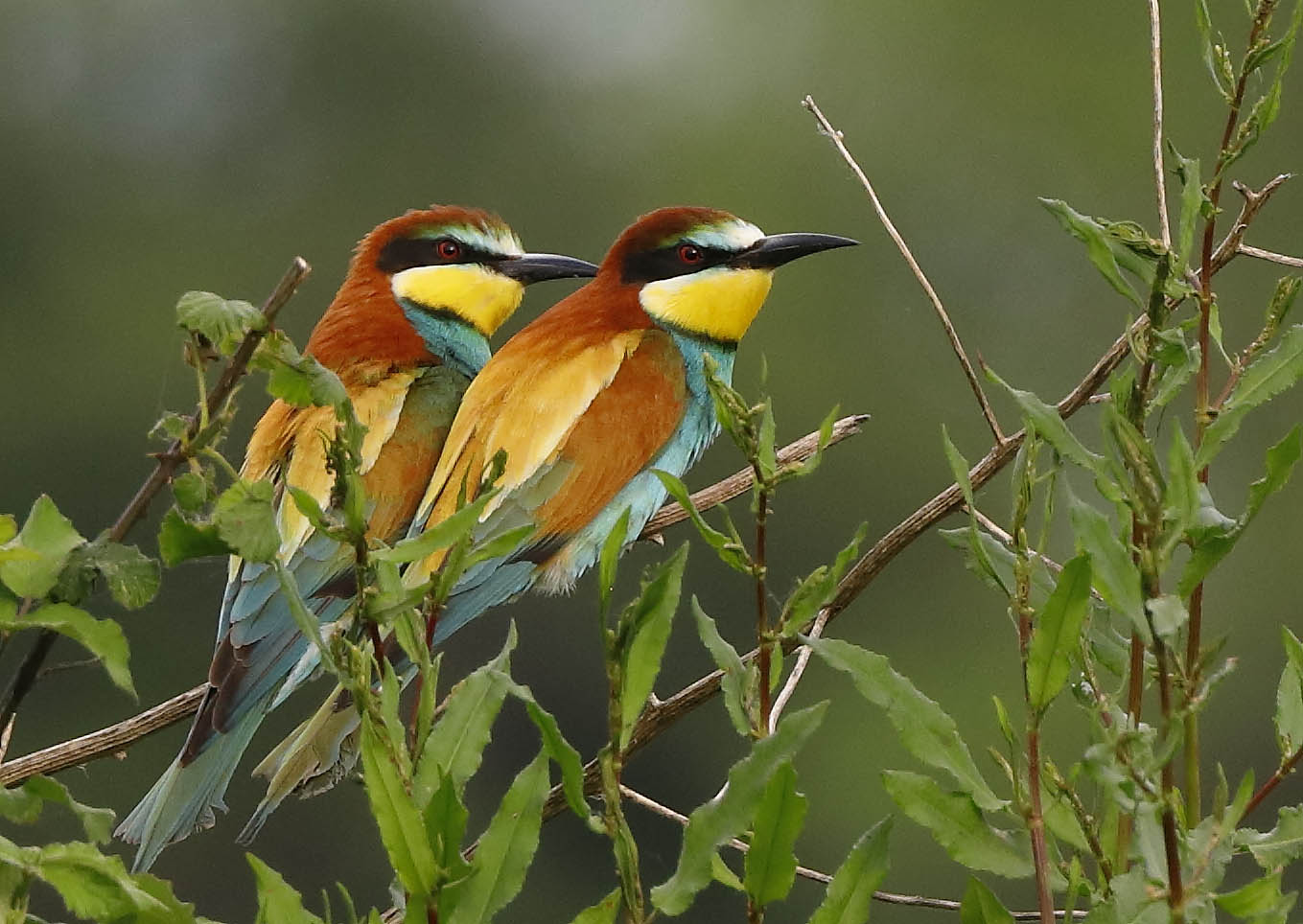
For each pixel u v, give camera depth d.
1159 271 3.70
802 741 3.35
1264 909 3.42
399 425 8.14
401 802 3.26
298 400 3.34
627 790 5.34
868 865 3.46
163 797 6.88
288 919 3.29
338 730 6.58
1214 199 3.96
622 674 3.29
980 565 3.71
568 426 7.98
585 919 3.28
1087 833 3.61
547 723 3.30
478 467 7.87
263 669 7.21
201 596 15.41
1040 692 3.53
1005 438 5.71
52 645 3.46
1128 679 3.96
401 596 3.28
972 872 4.12
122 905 3.35
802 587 3.54
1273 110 3.91
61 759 6.71
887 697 3.58
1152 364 3.77
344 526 3.31
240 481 3.26
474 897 3.28
